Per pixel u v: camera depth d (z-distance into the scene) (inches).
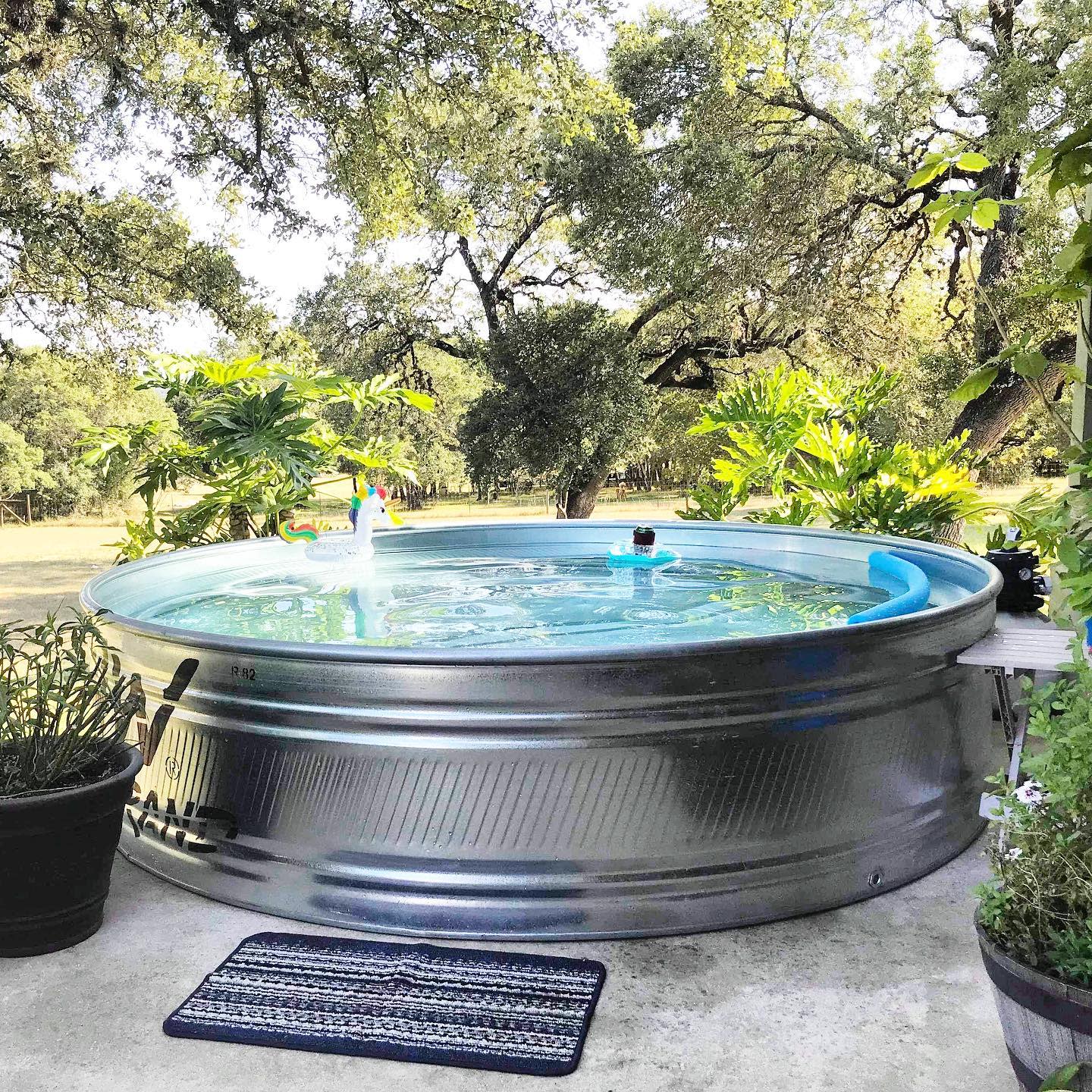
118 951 84.0
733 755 83.6
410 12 294.7
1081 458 77.0
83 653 90.1
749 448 198.1
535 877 83.4
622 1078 65.4
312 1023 71.5
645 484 651.5
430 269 506.3
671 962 79.9
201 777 95.0
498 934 83.2
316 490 192.5
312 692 85.6
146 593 143.9
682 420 540.1
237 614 127.6
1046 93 332.5
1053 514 76.6
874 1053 67.2
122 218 367.6
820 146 410.9
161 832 99.2
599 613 125.9
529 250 507.2
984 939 59.0
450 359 594.6
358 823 86.3
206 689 92.7
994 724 140.7
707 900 84.4
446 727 82.4
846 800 88.3
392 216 363.6
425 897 84.7
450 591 144.7
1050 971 55.9
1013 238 372.2
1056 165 70.2
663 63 407.5
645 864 83.3
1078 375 80.4
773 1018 71.7
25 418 626.2
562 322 451.5
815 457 200.5
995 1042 67.8
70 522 637.3
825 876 87.7
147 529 188.5
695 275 404.2
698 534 184.9
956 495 180.7
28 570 458.6
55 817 80.0
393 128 337.1
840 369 435.5
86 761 87.0
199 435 181.6
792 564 165.0
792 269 421.1
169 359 196.2
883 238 410.3
